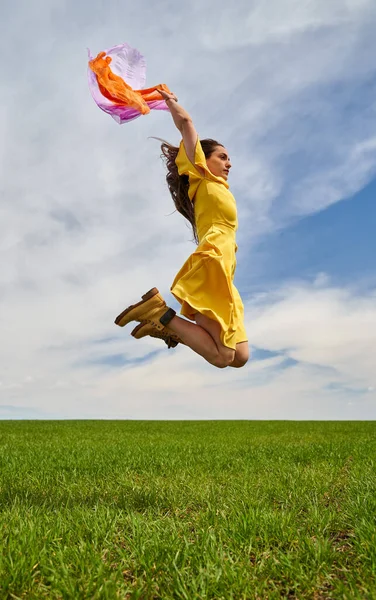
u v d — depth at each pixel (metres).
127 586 2.47
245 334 4.19
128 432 14.65
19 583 2.49
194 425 18.81
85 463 7.02
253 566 2.77
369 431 14.55
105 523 3.41
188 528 3.48
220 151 4.27
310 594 2.44
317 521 3.54
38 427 17.14
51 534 3.16
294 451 8.56
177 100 4.17
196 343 3.74
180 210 4.47
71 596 2.30
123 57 4.28
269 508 3.95
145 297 3.74
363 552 2.89
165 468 6.62
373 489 4.51
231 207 4.04
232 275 4.16
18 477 5.79
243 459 7.41
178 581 2.43
